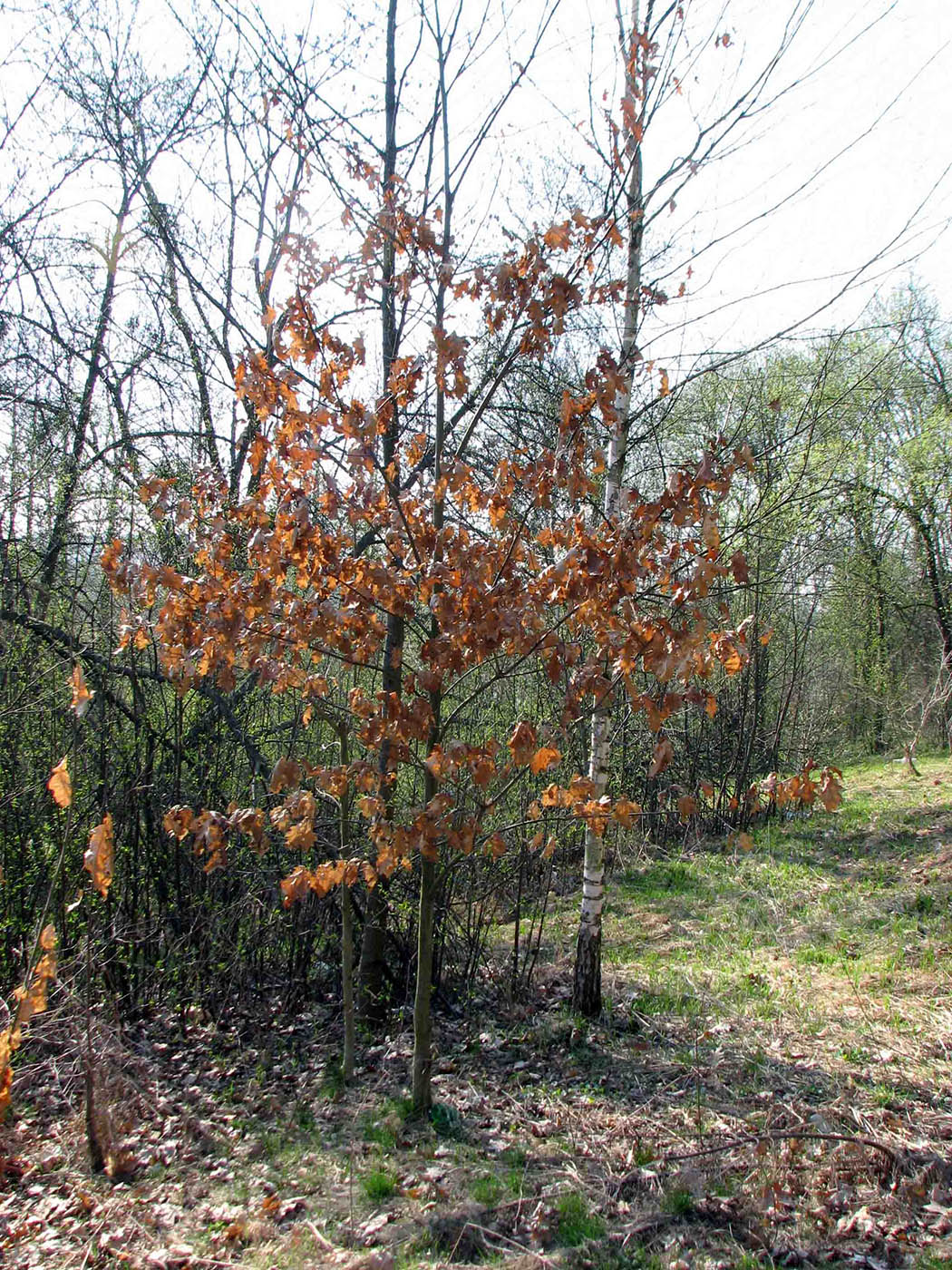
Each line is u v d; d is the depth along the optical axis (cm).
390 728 428
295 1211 414
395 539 468
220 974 663
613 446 607
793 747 1684
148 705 736
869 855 1088
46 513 750
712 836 1291
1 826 629
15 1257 373
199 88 868
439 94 557
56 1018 539
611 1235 375
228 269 870
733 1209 391
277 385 449
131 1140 477
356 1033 632
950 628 2011
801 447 947
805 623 1692
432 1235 384
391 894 662
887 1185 404
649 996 682
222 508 577
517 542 440
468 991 693
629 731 1241
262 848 445
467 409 554
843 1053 557
